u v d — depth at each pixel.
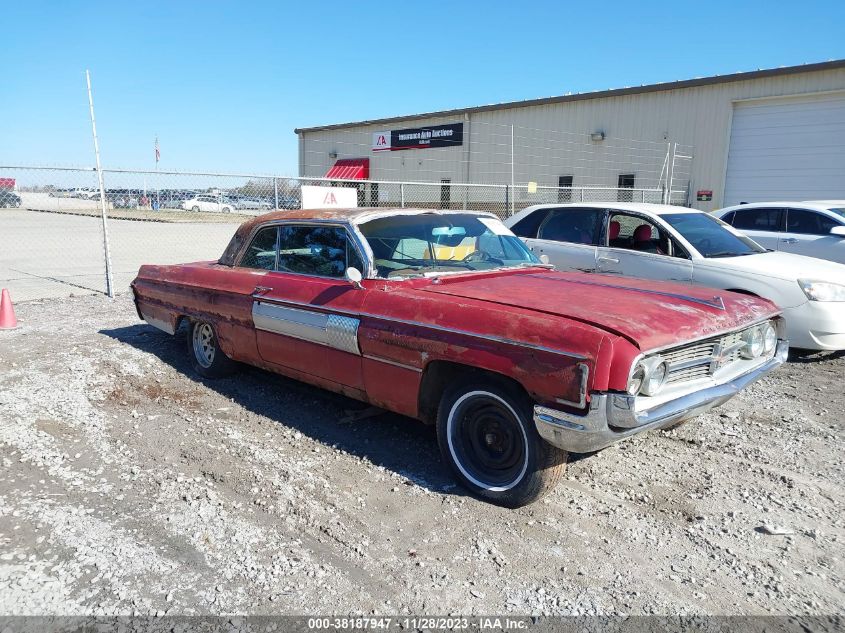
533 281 4.25
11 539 3.09
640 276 7.11
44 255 16.28
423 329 3.62
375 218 4.45
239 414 4.87
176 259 15.48
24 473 3.80
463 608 2.67
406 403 3.86
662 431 4.65
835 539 3.24
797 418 4.97
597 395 2.95
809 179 17.84
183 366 6.12
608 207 7.62
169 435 4.43
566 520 3.39
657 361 3.11
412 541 3.17
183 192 12.68
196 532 3.20
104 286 11.20
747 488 3.78
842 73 16.72
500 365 3.25
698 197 19.78
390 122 28.70
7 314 7.78
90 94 9.33
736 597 2.77
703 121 19.41
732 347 3.70
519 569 2.95
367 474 3.89
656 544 3.18
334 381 4.31
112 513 3.37
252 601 2.69
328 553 3.05
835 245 9.40
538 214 8.30
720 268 6.61
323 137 32.53
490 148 25.09
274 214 5.17
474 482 3.62
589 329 3.06
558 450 3.31
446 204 26.73
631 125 21.00
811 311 6.20
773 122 18.30
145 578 2.82
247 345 5.00
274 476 3.82
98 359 6.30
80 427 4.53
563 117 22.64
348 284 4.20
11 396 5.11
